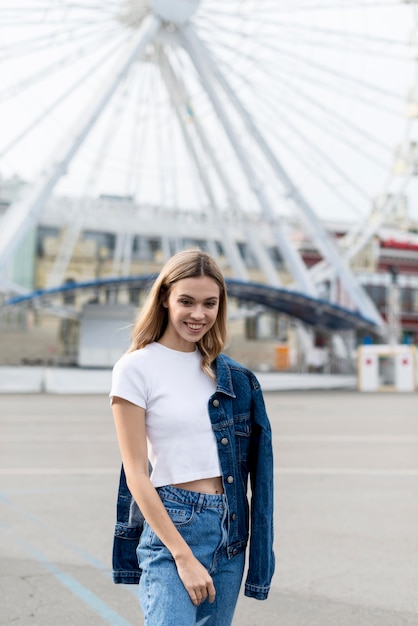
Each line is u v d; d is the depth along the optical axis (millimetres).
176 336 2514
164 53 30766
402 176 31359
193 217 36906
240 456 2463
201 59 29344
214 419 2402
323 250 33125
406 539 6051
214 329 2545
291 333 50344
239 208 33719
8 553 5605
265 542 2432
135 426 2369
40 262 46719
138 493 2281
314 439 13586
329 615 4273
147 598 2254
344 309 33938
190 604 2182
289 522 6668
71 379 31438
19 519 6770
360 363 35531
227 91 29672
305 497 7887
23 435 14047
